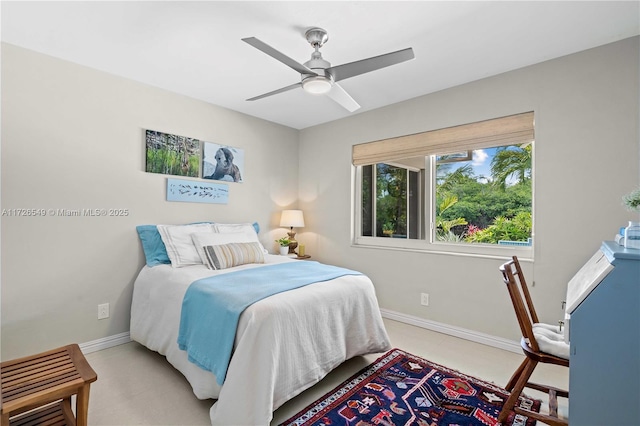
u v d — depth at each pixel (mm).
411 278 3213
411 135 3256
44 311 2348
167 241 2764
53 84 2383
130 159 2789
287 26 1989
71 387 1353
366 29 2018
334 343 2023
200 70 2621
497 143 2691
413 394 1944
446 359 2432
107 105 2654
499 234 2809
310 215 4227
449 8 1812
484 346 2678
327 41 2148
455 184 3084
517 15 1873
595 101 2227
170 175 3053
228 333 1666
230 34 2084
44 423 1471
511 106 2600
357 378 2129
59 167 2414
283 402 1669
